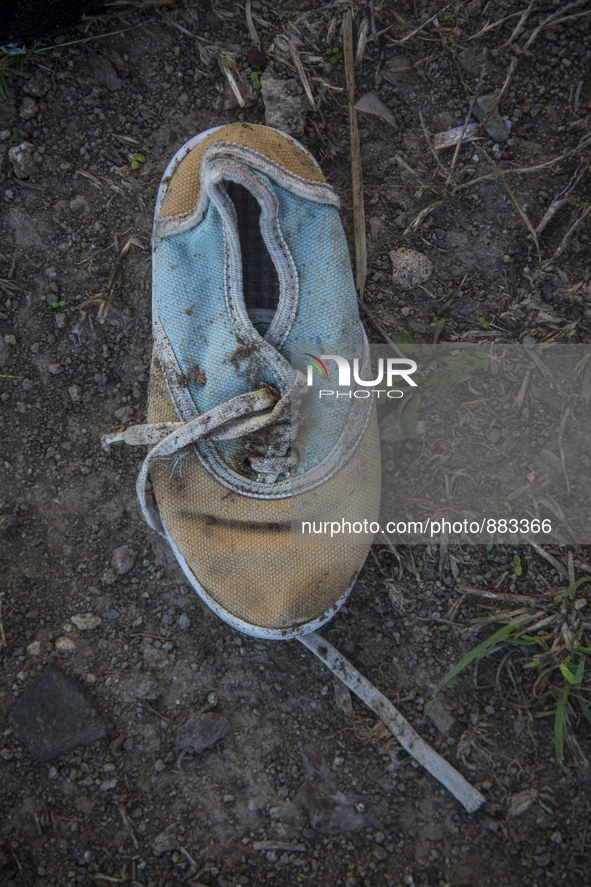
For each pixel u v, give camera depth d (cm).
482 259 152
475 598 151
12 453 156
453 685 150
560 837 144
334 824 148
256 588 133
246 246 141
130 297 153
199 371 133
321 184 133
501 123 148
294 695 152
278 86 148
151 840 149
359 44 147
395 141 151
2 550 156
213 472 133
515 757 147
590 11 143
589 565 149
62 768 151
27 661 154
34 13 141
